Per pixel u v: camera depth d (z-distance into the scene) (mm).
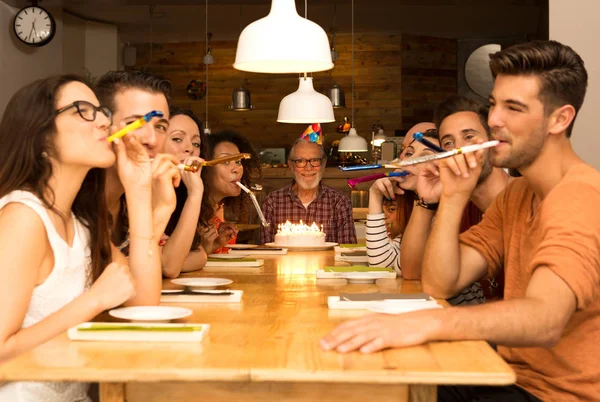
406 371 1233
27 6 7727
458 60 11016
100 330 1450
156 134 2404
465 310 1476
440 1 8625
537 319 1466
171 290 2094
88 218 1893
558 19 4215
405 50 10695
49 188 1708
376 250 2885
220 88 11016
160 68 11078
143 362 1278
